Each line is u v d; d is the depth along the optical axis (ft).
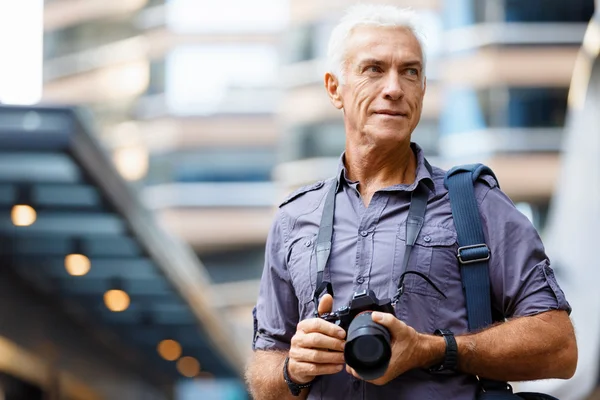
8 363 44.29
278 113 137.90
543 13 109.19
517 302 9.77
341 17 10.53
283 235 10.52
